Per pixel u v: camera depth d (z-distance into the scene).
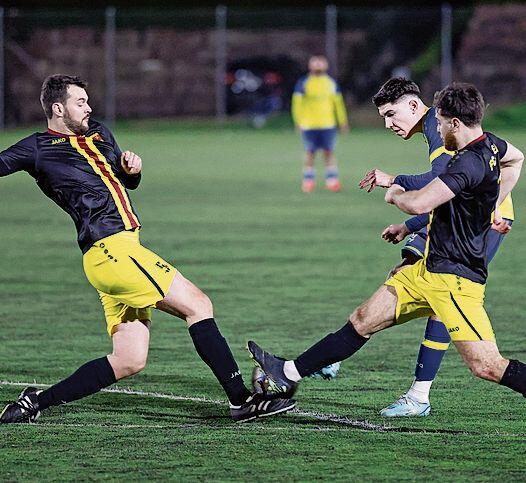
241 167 56.59
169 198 43.41
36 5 87.12
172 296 14.55
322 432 14.48
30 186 49.81
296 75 85.88
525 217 37.34
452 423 14.95
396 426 14.82
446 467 12.99
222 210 39.66
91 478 12.61
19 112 81.44
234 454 13.49
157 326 21.59
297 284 25.56
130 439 14.15
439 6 87.69
